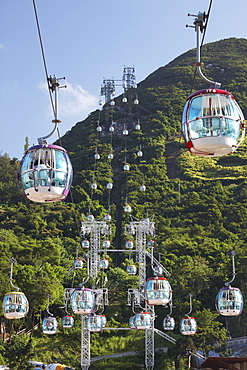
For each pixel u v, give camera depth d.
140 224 86.50
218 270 113.94
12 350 74.12
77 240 155.75
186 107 24.58
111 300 114.31
